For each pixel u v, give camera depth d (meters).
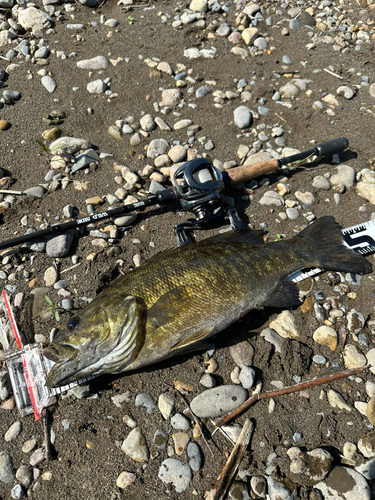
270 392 0.46
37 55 0.73
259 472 0.43
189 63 0.76
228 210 0.56
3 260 0.54
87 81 0.72
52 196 0.60
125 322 0.43
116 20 0.81
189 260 0.47
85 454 0.43
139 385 0.47
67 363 0.43
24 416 0.45
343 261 0.53
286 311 0.51
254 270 0.48
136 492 0.42
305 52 0.79
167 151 0.65
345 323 0.51
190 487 0.42
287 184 0.62
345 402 0.46
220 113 0.70
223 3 0.84
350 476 0.42
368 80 0.74
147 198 0.58
